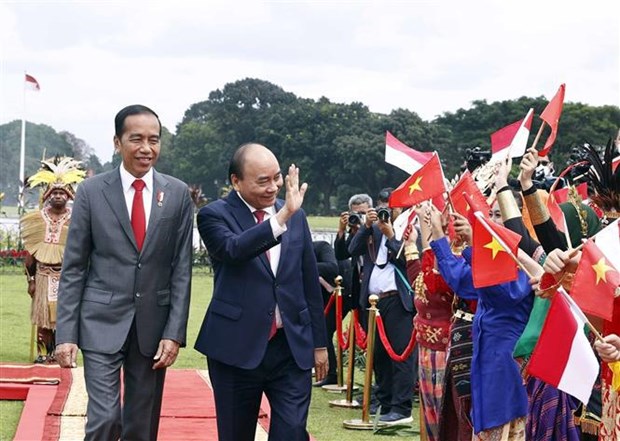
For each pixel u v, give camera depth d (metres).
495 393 6.59
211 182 79.12
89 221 7.12
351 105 59.06
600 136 29.42
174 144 82.38
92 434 6.85
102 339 7.02
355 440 9.73
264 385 6.98
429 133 41.66
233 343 6.87
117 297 7.08
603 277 5.20
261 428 9.78
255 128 71.00
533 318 6.28
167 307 7.23
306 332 7.00
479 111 41.19
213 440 9.23
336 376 12.74
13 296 22.61
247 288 6.91
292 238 7.06
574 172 8.13
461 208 7.20
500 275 5.87
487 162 7.96
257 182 6.99
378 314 10.23
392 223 11.61
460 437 7.24
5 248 30.83
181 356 14.94
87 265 7.19
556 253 5.52
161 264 7.18
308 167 58.72
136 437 7.23
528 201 6.42
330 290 12.36
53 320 13.31
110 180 7.20
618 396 5.56
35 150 109.06
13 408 10.94
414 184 7.44
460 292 6.94
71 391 11.17
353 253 10.95
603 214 6.45
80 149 112.06
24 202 30.67
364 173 56.22
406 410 10.43
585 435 6.96
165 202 7.20
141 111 7.17
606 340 5.21
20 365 12.96
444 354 7.88
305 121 58.88
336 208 61.56
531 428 6.75
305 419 6.88
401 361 9.95
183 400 11.07
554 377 5.26
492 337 6.66
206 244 7.03
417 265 8.68
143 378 7.18
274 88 77.31
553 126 6.68
